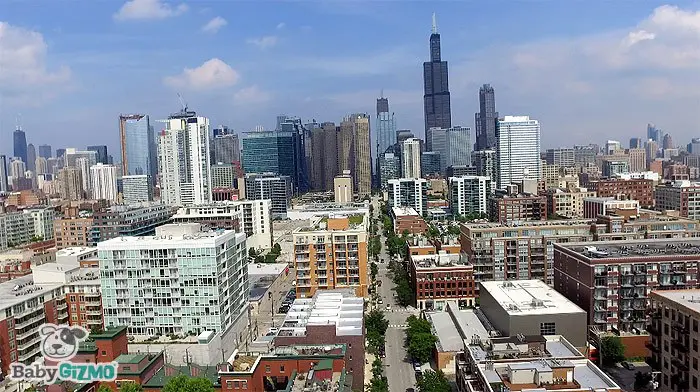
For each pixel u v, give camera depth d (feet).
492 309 639.35
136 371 480.23
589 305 634.02
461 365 482.69
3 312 594.65
